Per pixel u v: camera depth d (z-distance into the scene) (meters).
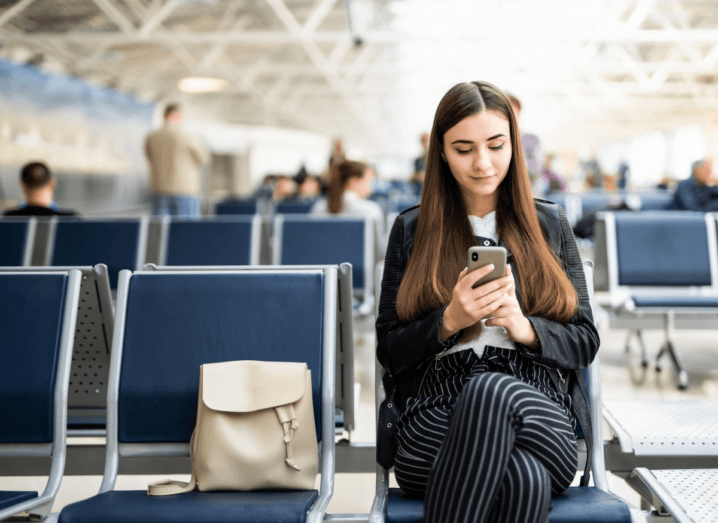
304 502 1.34
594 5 12.79
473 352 1.49
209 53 15.09
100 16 12.20
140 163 15.16
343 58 20.44
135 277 1.69
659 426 1.78
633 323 3.84
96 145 12.90
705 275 3.90
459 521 1.16
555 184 7.69
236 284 1.67
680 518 1.29
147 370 1.61
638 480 1.59
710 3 14.15
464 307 1.37
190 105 21.31
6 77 9.98
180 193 6.62
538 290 1.51
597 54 19.88
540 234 1.55
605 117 33.62
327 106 31.53
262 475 1.44
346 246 4.01
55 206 4.55
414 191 7.69
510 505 1.17
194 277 1.68
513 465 1.19
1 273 1.70
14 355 1.64
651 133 39.44
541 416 1.26
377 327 1.61
